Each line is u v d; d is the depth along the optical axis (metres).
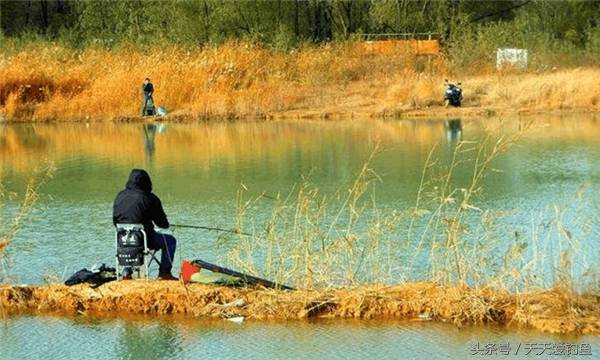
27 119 107.12
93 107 108.19
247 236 38.41
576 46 155.25
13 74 113.06
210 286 31.30
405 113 105.69
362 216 44.81
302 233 36.03
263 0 155.00
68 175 63.06
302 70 124.50
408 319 29.59
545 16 176.75
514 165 63.41
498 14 185.00
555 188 53.22
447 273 31.30
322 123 99.38
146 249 31.48
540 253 33.66
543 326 28.44
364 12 179.00
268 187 55.91
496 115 103.38
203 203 50.53
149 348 27.59
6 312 31.08
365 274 33.50
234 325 29.38
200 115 106.19
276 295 30.47
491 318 29.11
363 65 126.75
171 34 150.25
